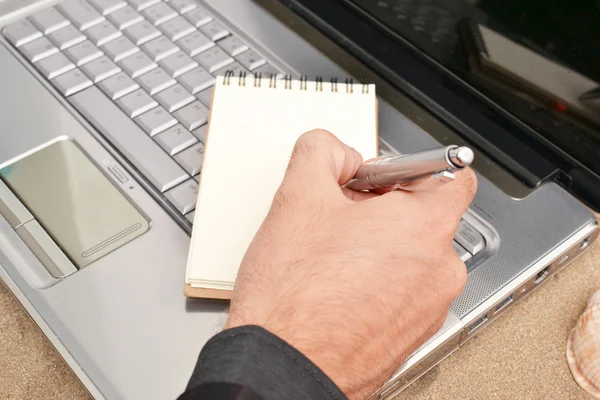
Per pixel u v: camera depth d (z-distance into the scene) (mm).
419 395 533
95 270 548
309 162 459
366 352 393
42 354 542
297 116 608
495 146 633
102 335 514
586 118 580
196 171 605
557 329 570
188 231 571
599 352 525
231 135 592
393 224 418
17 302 567
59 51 695
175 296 533
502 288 549
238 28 718
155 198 592
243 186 562
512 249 571
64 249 561
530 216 591
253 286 409
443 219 431
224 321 521
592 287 595
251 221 543
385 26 702
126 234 569
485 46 633
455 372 546
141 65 679
